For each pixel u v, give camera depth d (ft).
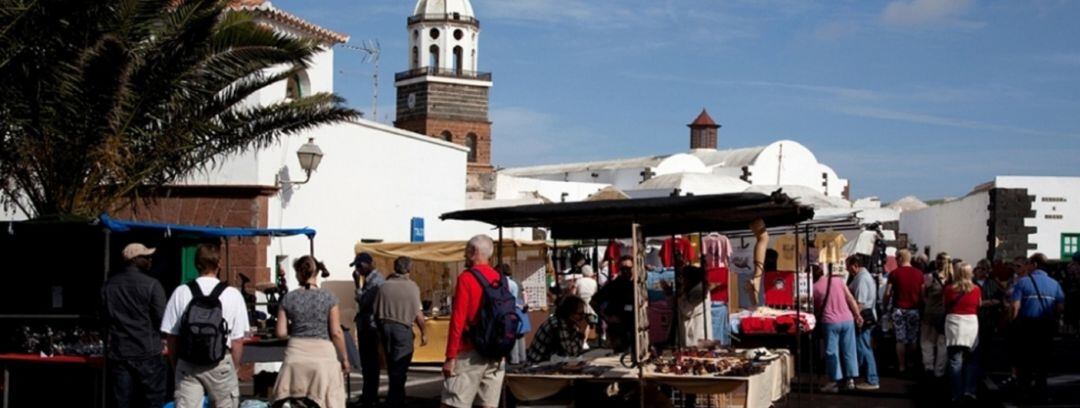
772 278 59.82
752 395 36.78
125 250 35.86
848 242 82.23
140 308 35.27
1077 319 80.94
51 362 38.63
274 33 50.26
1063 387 54.13
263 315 55.16
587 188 221.87
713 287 51.55
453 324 33.60
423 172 82.89
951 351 46.62
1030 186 112.78
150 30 47.96
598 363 40.81
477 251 34.17
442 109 274.36
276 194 64.54
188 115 50.29
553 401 37.81
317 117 55.47
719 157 272.72
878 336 63.62
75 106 45.78
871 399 49.57
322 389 35.70
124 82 45.93
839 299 51.16
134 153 49.14
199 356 32.55
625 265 45.50
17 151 46.80
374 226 76.13
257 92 65.77
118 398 35.29
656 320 50.11
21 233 38.65
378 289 44.98
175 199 62.18
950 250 132.57
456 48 278.26
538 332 43.75
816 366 58.70
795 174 256.32
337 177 71.56
